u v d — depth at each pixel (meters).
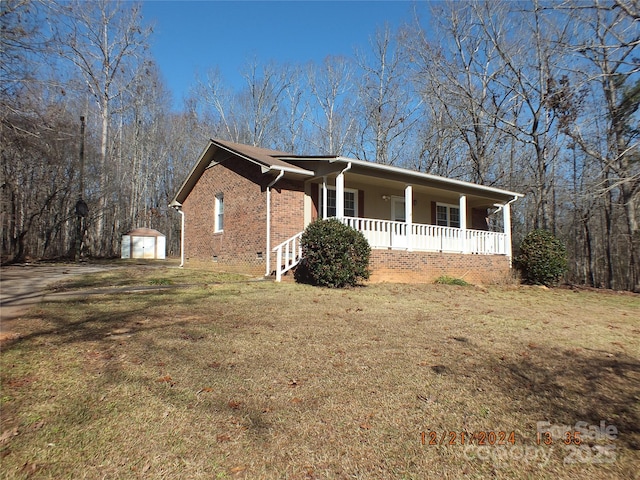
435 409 3.25
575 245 22.98
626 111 14.41
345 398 3.38
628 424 3.12
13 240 22.92
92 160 25.25
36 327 5.30
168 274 12.38
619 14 10.21
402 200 15.77
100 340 4.76
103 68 27.41
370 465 2.47
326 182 12.60
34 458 2.44
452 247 14.09
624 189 15.98
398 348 4.85
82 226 24.39
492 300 9.47
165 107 38.06
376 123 30.02
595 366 4.46
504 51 20.00
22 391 3.32
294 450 2.60
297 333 5.36
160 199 39.12
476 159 22.73
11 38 11.50
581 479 2.40
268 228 11.74
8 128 12.60
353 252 9.98
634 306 9.73
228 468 2.40
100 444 2.61
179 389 3.45
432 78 22.94
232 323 5.78
